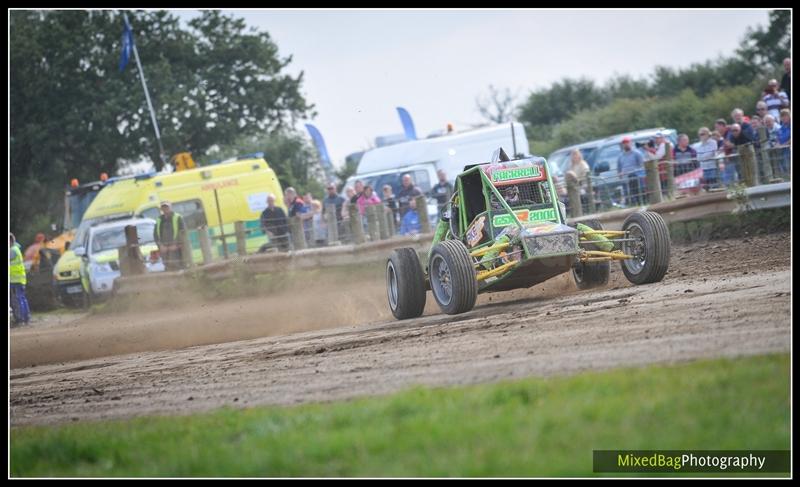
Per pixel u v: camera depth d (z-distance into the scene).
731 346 21.02
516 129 71.12
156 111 135.00
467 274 33.09
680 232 49.06
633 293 32.22
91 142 135.62
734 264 37.91
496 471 15.05
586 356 22.22
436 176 69.12
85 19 139.88
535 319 29.45
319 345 32.38
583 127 111.31
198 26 143.50
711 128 96.38
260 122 143.62
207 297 61.56
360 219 59.00
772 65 131.62
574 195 53.94
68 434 21.70
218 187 72.69
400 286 36.03
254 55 142.50
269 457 17.14
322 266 59.38
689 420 16.08
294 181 122.38
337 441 17.33
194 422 20.94
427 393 19.94
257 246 72.38
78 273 78.38
